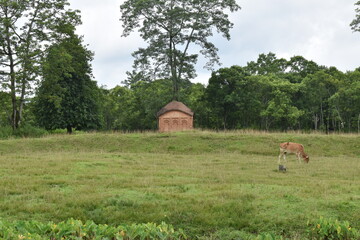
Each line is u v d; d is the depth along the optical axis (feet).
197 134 108.17
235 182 45.09
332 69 233.96
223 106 186.50
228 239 28.25
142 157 75.36
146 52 155.33
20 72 123.65
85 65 154.30
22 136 118.32
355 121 195.42
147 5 151.02
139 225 24.97
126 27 158.61
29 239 20.99
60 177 46.57
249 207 32.83
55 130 159.63
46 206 32.86
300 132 120.16
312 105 200.23
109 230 23.90
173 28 160.45
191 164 65.00
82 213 31.63
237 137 104.17
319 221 28.30
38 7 128.67
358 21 131.85
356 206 32.68
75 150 93.91
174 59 158.40
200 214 31.40
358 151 92.48
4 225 23.88
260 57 256.73
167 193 37.37
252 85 184.96
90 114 154.20
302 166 65.05
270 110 181.78
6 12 124.88
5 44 124.57
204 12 153.38
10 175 47.37
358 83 183.01
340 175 53.52
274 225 29.86
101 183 42.65
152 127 211.41
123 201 34.47
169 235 24.85
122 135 108.88
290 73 238.89
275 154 90.94
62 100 147.43
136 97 210.38
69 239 23.21
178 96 158.10
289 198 35.32
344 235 26.91
